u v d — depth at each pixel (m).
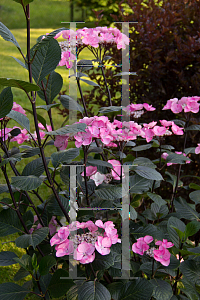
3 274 2.50
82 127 1.24
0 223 1.52
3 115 1.29
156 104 2.88
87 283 1.34
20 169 4.18
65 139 1.37
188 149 2.17
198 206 2.92
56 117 5.64
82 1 12.36
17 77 7.93
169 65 2.91
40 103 6.53
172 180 2.22
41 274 1.34
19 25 14.98
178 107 1.94
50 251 1.66
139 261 1.90
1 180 3.78
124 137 1.64
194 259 1.48
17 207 1.49
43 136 1.88
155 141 2.09
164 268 1.43
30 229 1.73
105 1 10.75
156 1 3.27
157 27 2.99
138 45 2.83
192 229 1.42
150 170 1.63
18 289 1.38
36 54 1.30
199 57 2.71
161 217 1.97
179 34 2.98
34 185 1.30
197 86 2.72
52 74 1.64
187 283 1.50
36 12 16.42
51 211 1.55
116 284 1.48
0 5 16.81
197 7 2.88
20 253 2.70
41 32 13.34
